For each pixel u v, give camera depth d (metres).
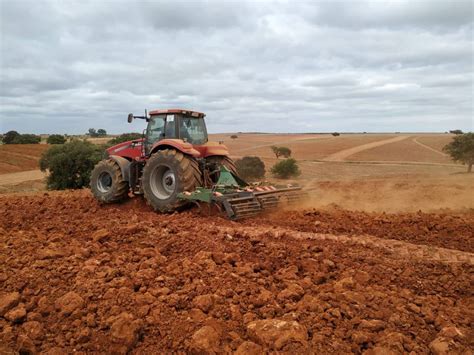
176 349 3.22
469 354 2.88
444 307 3.68
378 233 6.48
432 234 6.42
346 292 3.88
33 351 3.25
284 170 33.09
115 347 3.21
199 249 5.48
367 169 39.31
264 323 3.27
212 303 3.79
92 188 9.91
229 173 8.45
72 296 3.87
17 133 69.69
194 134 9.44
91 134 121.00
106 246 5.79
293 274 4.48
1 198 12.32
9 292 4.21
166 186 8.55
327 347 3.07
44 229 7.03
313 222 7.16
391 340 3.07
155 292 4.04
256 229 6.49
